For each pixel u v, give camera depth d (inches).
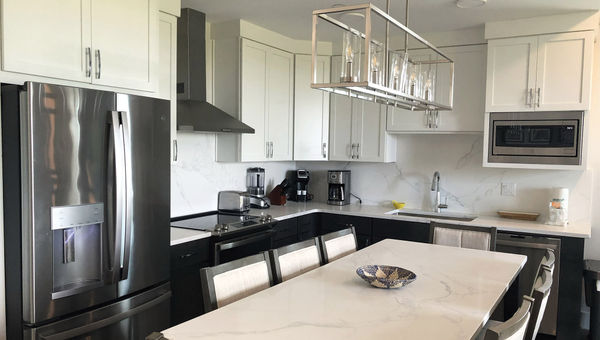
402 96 83.8
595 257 152.4
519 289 139.3
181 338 57.9
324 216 174.6
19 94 78.7
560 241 133.0
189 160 149.8
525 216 154.3
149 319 101.2
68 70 88.9
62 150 82.3
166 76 123.8
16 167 80.0
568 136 137.9
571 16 134.6
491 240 119.2
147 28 106.5
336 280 85.9
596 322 131.3
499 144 148.1
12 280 81.8
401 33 160.6
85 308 87.3
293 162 201.5
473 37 153.9
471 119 156.2
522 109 142.9
